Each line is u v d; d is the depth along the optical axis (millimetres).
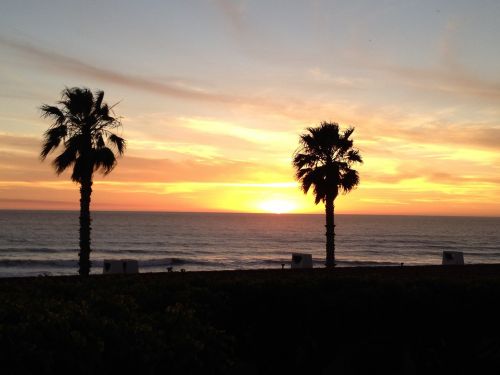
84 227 22234
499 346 13023
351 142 27766
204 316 10133
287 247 105125
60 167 22078
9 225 160250
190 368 7742
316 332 11711
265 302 11422
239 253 90812
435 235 154000
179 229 159375
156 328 7953
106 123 22969
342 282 12859
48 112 22109
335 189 27016
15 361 6254
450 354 12734
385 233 161500
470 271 18359
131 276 14531
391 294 12469
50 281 11953
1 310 7422
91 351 6852
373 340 12211
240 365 10992
